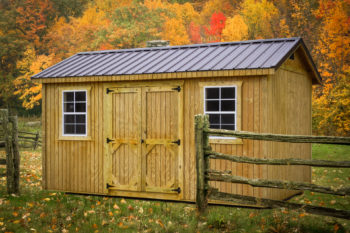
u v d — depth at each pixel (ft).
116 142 34.04
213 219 25.61
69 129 35.99
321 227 24.75
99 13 138.31
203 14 136.05
